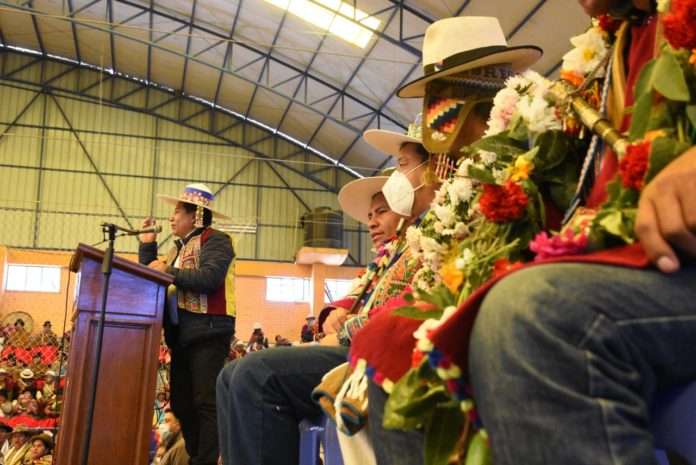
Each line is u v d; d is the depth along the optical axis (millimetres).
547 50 13258
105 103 20625
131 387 3082
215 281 3383
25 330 14344
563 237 881
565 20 12312
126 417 3043
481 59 1790
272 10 15914
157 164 20688
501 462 713
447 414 942
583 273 737
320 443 2299
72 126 20203
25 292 18359
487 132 1377
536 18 12602
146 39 18656
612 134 988
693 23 851
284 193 21562
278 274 20469
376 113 18766
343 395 1381
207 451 3191
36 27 18859
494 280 798
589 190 1099
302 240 21250
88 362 3012
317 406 2059
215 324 3373
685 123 870
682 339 717
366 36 15578
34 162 19688
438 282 1543
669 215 703
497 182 1196
